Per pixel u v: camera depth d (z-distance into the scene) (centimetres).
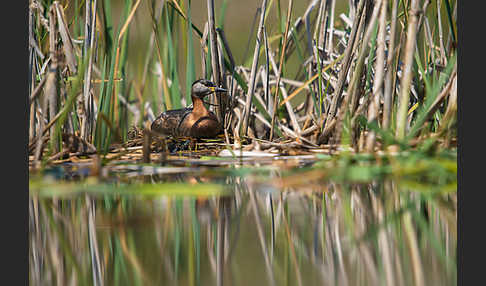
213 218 741
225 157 1094
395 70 1072
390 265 608
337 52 1351
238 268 607
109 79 1166
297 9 1870
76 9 1216
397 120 986
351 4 1287
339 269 605
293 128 1351
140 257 635
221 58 1316
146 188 796
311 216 743
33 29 1098
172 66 1377
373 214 749
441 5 1145
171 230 696
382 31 995
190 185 819
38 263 641
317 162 955
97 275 612
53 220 737
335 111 1140
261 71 1389
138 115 1530
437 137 948
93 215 760
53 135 1014
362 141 995
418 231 692
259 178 859
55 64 1038
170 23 1384
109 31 1301
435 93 1000
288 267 609
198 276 591
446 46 1127
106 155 1094
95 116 1284
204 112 1277
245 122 1255
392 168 824
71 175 924
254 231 700
